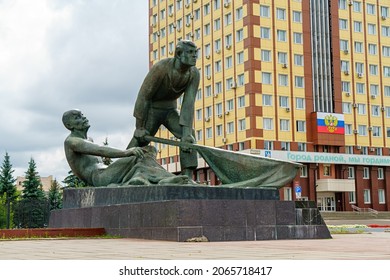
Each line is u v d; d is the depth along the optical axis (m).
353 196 55.09
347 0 56.53
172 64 14.30
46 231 13.11
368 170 56.06
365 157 54.94
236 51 52.84
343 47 56.00
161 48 64.19
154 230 11.92
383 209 56.47
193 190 12.32
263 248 9.14
